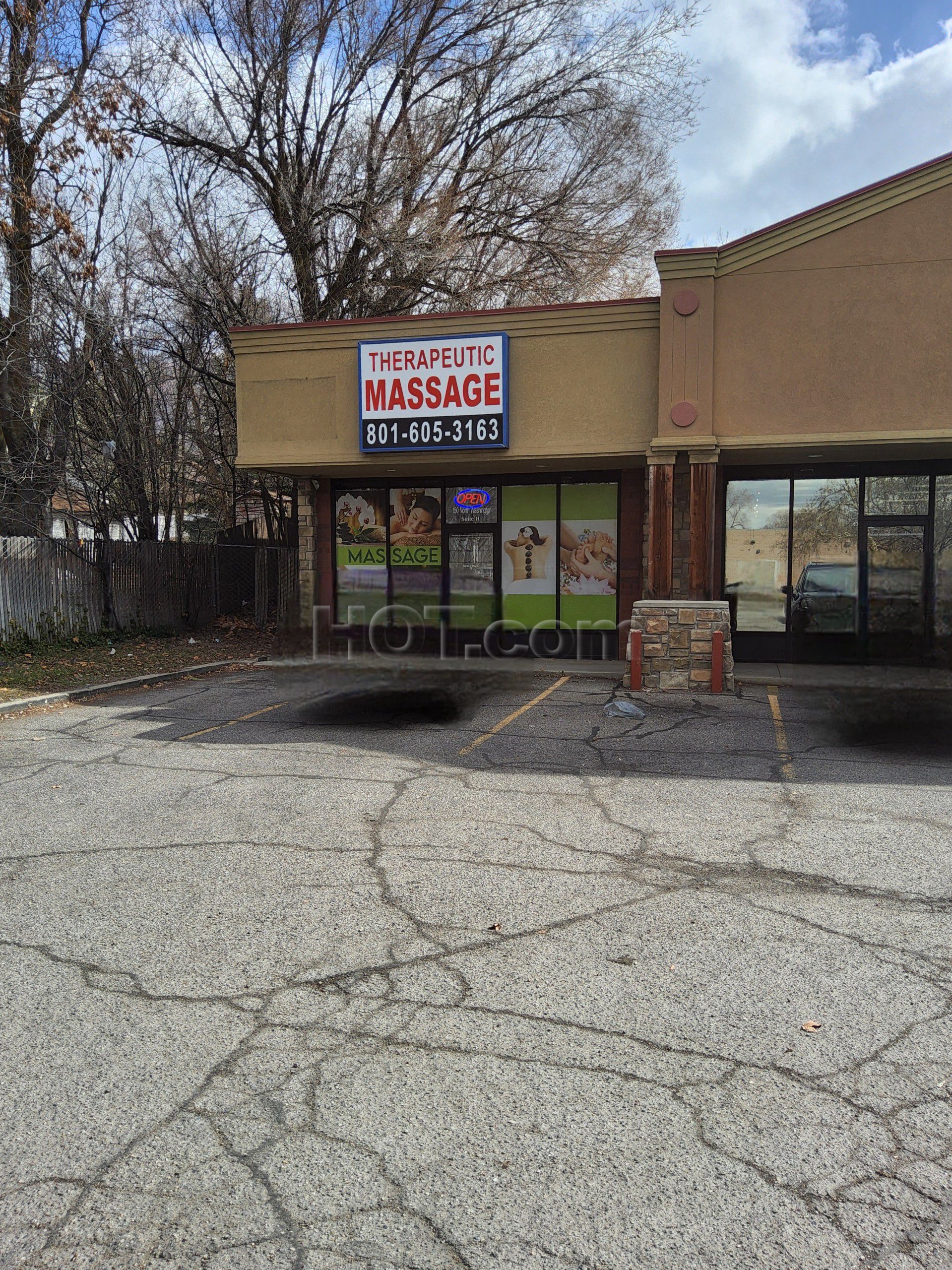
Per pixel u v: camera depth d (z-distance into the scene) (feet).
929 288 40.47
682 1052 11.64
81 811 22.99
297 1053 11.65
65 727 34.53
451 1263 8.21
